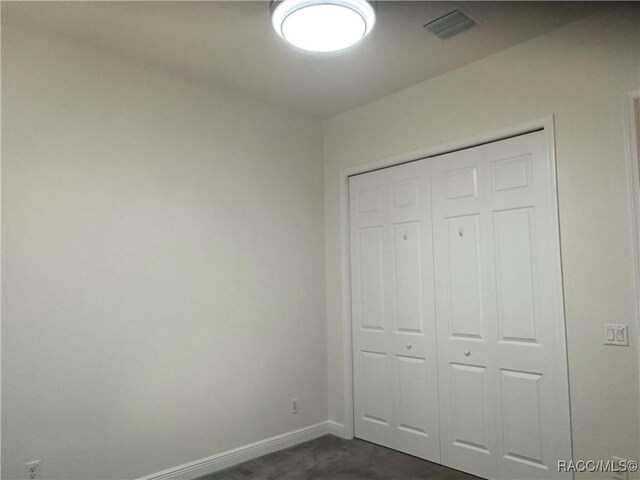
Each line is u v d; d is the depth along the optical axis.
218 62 2.99
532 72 2.76
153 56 2.91
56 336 2.53
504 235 2.91
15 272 2.42
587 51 2.54
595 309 2.47
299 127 3.89
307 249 3.86
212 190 3.28
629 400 2.33
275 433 3.49
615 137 2.43
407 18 2.49
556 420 2.61
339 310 3.85
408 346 3.40
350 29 2.29
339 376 3.82
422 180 3.37
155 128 3.02
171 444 2.93
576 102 2.58
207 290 3.19
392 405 3.48
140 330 2.85
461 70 3.12
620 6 2.43
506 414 2.84
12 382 2.38
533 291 2.75
